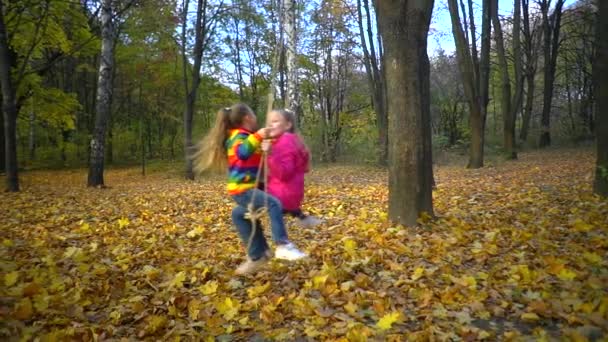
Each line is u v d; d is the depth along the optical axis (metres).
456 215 8.20
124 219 8.68
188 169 22.05
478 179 15.12
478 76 20.95
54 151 36.00
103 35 16.66
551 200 9.41
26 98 19.67
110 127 35.66
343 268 5.22
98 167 16.86
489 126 48.28
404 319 4.04
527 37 31.03
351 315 4.16
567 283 4.57
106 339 3.82
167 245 6.98
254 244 4.68
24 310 4.14
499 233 6.73
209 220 8.90
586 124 34.53
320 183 16.55
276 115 4.48
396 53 7.34
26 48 18.83
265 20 27.72
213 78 33.31
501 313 4.12
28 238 7.54
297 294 4.68
